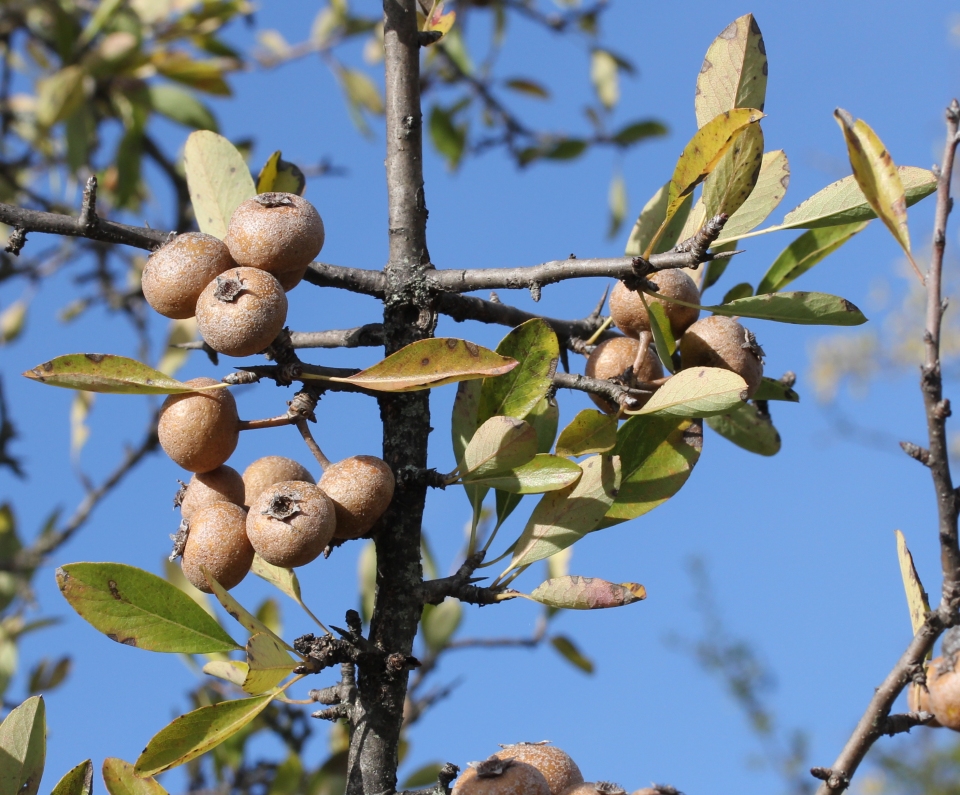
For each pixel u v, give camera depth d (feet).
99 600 2.36
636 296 2.55
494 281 2.52
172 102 4.10
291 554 2.35
